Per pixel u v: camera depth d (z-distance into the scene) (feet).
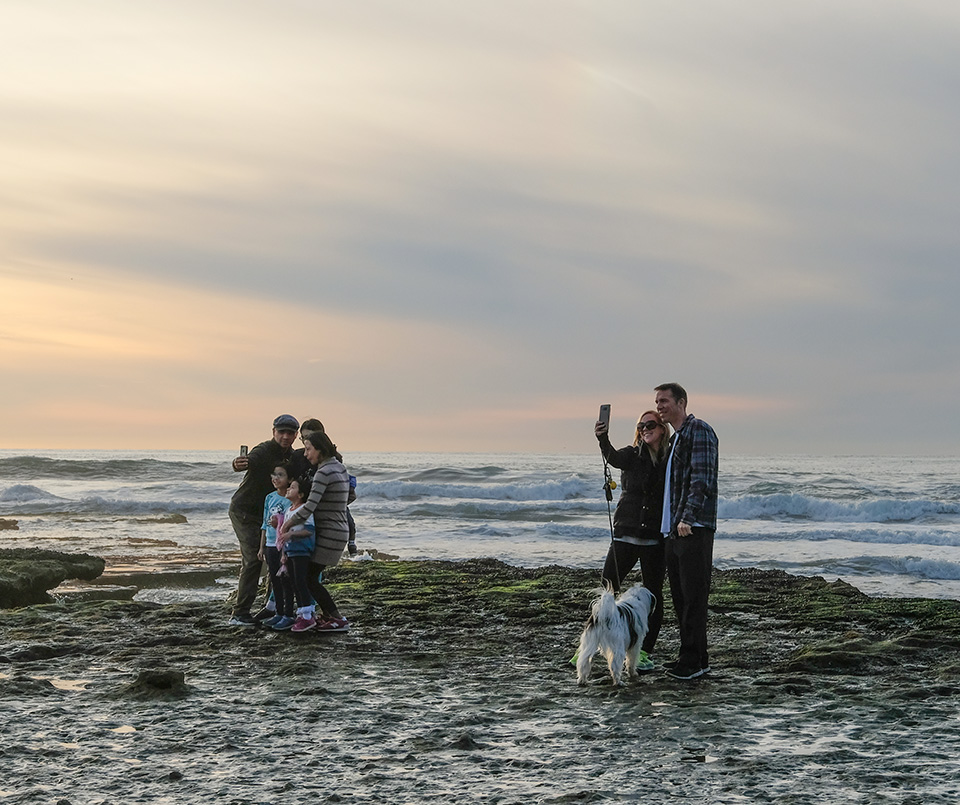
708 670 23.85
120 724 18.67
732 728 18.57
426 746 17.25
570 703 20.63
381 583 42.16
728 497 99.86
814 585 43.19
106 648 26.94
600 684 22.57
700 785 15.07
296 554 28.35
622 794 14.62
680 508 22.39
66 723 18.67
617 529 23.98
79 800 14.20
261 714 19.58
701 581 22.47
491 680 23.15
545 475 149.79
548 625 31.81
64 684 22.44
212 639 28.22
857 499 119.14
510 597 37.88
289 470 29.19
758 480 143.13
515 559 60.23
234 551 61.62
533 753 16.89
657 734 18.10
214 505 101.65
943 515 94.38
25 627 30.45
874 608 35.70
